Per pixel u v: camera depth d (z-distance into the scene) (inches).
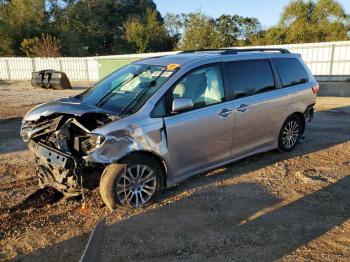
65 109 181.5
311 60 953.5
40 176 190.9
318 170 234.5
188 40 1823.3
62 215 175.5
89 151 163.6
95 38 2455.7
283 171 231.8
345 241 153.8
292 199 192.7
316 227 165.0
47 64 1286.9
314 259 141.6
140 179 178.9
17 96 705.0
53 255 145.3
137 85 196.2
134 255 144.6
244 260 141.3
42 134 181.2
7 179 221.9
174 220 170.9
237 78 218.7
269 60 244.4
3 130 364.8
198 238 156.3
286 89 250.7
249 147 230.4
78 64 1238.3
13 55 1779.0
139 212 177.6
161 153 180.2
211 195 197.2
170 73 192.5
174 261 140.9
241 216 175.2
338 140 307.4
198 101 196.9
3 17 1886.1
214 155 208.4
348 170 234.7
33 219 171.9
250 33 1971.0
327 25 1822.1
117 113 178.2
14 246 151.1
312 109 278.8
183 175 195.8
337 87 815.1
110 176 169.8
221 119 205.0
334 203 188.4
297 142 274.8
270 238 156.3
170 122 182.5
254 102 224.8
